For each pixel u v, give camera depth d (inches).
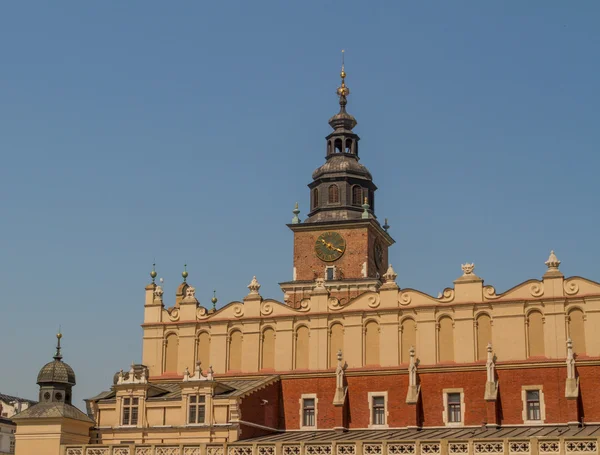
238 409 3034.0
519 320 3065.9
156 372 3380.9
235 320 3353.8
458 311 3132.4
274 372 3272.6
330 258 3976.4
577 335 3006.9
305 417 3213.6
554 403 2974.9
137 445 2925.7
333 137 4192.9
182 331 3393.2
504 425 2999.5
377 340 3206.2
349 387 3189.0
